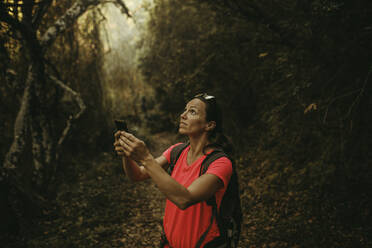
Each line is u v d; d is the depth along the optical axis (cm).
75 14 536
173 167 164
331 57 405
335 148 495
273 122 606
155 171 120
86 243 392
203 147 153
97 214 489
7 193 402
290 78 471
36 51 476
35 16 479
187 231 144
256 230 421
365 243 355
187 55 887
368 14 349
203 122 151
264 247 376
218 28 693
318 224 409
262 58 573
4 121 595
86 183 649
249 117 834
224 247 142
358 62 384
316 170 512
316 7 362
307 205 460
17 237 399
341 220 409
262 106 745
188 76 809
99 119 960
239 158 740
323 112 456
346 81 421
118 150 132
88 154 848
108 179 684
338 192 460
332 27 380
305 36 411
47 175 533
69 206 516
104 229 430
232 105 820
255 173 642
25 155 573
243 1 459
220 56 731
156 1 919
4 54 496
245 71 734
